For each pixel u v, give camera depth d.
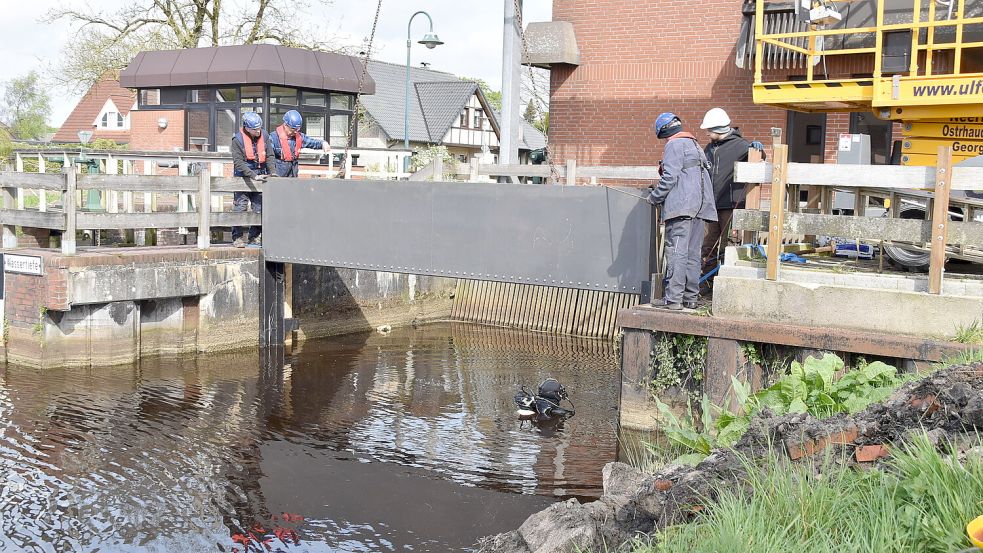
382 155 19.25
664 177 8.72
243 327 13.79
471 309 18.19
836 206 11.32
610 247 10.45
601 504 5.11
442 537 6.80
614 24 15.89
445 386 11.68
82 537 6.73
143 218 12.66
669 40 15.48
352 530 6.93
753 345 8.20
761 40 9.69
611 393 11.43
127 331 12.50
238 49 20.31
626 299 16.36
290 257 13.47
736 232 9.99
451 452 8.77
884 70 9.50
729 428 6.58
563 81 16.38
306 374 12.17
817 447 4.75
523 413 10.13
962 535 3.62
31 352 12.02
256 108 20.34
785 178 8.22
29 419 9.57
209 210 13.32
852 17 10.52
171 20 29.34
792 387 6.81
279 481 7.93
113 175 12.27
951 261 9.16
